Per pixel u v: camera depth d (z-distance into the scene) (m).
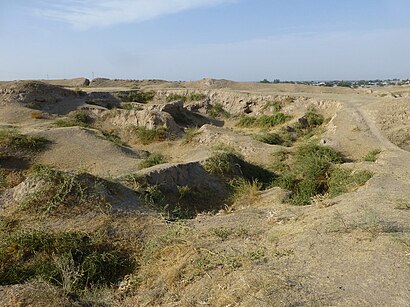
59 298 5.57
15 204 9.80
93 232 8.54
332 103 28.95
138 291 6.52
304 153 18.38
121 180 12.06
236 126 31.77
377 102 26.97
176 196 12.93
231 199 13.69
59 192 9.67
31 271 7.18
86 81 52.44
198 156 18.02
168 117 24.12
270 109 31.80
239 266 6.11
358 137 21.17
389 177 11.97
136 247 8.22
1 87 26.88
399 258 5.53
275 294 4.98
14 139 16.50
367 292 4.84
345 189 12.11
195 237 7.81
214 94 36.72
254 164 17.89
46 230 8.56
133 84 51.94
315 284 5.18
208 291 5.66
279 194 13.12
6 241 7.86
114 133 24.08
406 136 21.27
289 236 7.20
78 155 16.28
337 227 6.98
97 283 7.04
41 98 27.23
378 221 6.94
